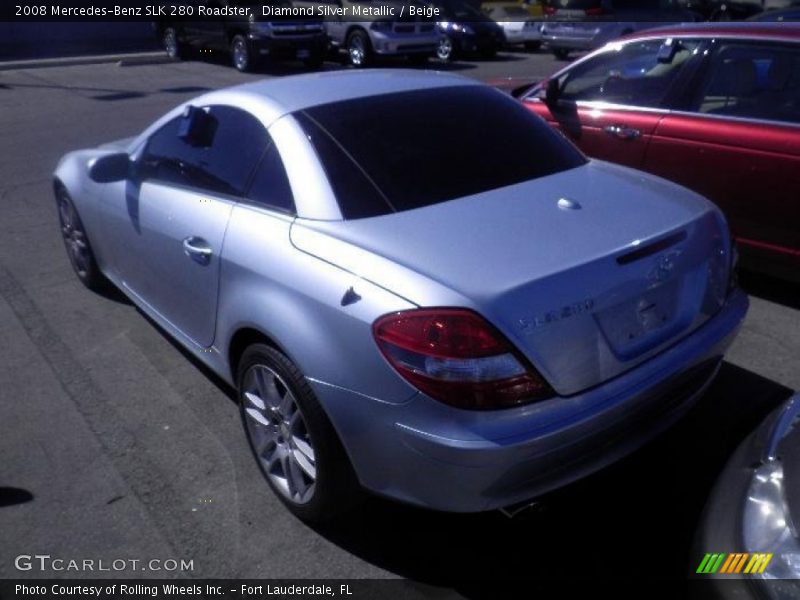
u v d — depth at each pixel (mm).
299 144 3172
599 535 3000
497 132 3514
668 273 2785
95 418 3832
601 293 2582
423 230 2789
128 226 4141
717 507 2268
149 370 4266
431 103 3557
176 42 17766
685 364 2797
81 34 21938
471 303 2424
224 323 3277
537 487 2566
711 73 4840
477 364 2398
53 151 9344
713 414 3699
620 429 2676
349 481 2852
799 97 4473
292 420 2957
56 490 3309
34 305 5121
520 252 2635
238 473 3395
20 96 13328
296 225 2975
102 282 5180
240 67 16188
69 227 5234
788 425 2340
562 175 3363
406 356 2453
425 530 3051
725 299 3137
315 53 16328
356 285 2625
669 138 4930
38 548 2988
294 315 2799
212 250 3305
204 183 3568
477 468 2406
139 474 3400
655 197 3180
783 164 4430
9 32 20891
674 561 2869
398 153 3203
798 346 4352
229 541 3008
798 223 4465
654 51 5152
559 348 2484
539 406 2459
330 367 2662
